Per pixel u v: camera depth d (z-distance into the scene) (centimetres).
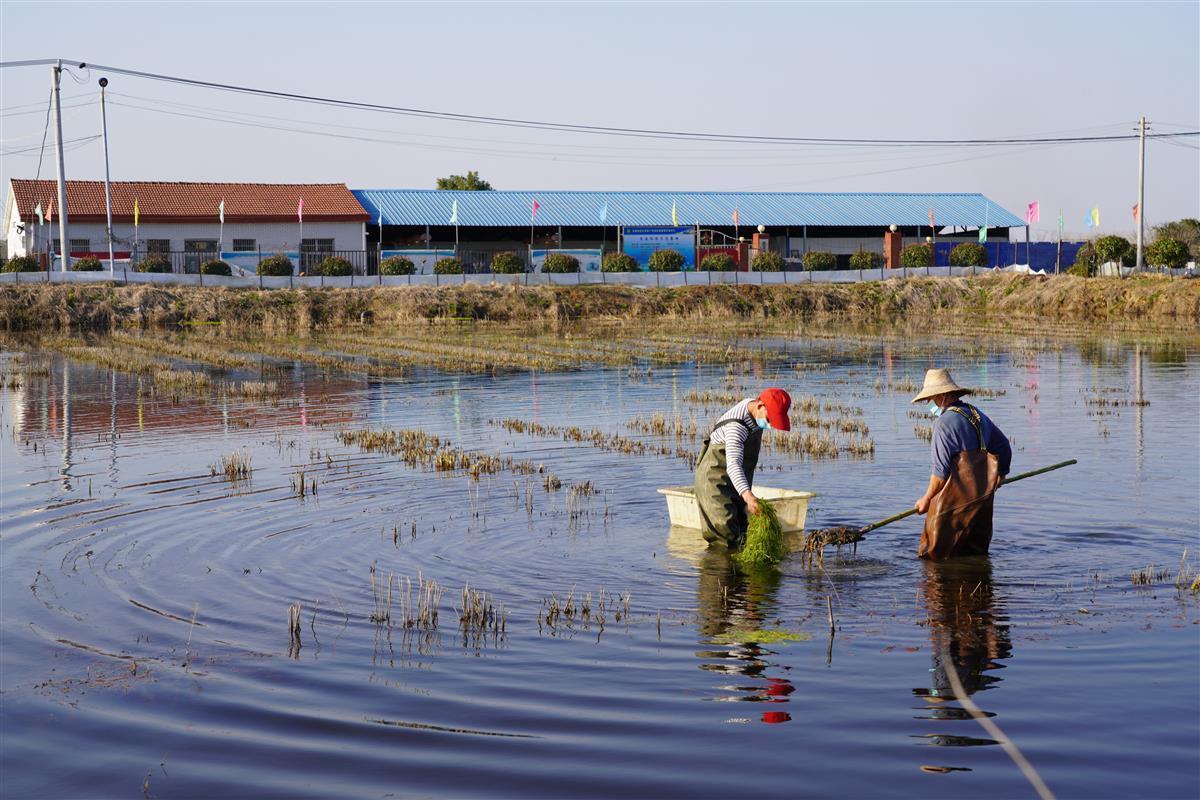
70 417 2012
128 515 1176
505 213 6631
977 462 974
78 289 4822
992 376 2683
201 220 6028
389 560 994
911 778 565
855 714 646
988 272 6234
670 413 2005
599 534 1088
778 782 562
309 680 709
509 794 554
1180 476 1334
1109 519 1112
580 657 746
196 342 3966
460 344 3878
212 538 1074
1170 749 593
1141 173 5684
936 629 795
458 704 668
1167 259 5678
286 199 6400
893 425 1830
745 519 1070
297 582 927
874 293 5741
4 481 1371
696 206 7119
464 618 825
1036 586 898
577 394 2373
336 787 565
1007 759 585
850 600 869
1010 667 717
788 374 2808
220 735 628
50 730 638
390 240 6619
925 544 993
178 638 790
